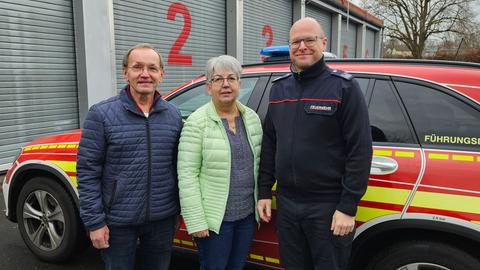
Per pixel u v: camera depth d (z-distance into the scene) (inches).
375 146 91.5
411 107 91.4
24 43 257.4
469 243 84.0
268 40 543.8
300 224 86.2
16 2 250.7
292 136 83.8
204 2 413.7
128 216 82.4
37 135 271.1
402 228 86.9
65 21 281.6
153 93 85.6
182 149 88.4
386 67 97.4
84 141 80.7
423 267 86.5
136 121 82.7
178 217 98.3
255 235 104.1
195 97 121.5
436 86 90.2
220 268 92.9
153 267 93.8
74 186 122.2
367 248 94.3
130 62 82.3
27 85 261.7
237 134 91.4
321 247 84.1
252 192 93.2
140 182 82.8
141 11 338.3
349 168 79.0
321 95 80.9
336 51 759.7
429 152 86.7
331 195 82.7
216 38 439.8
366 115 78.7
